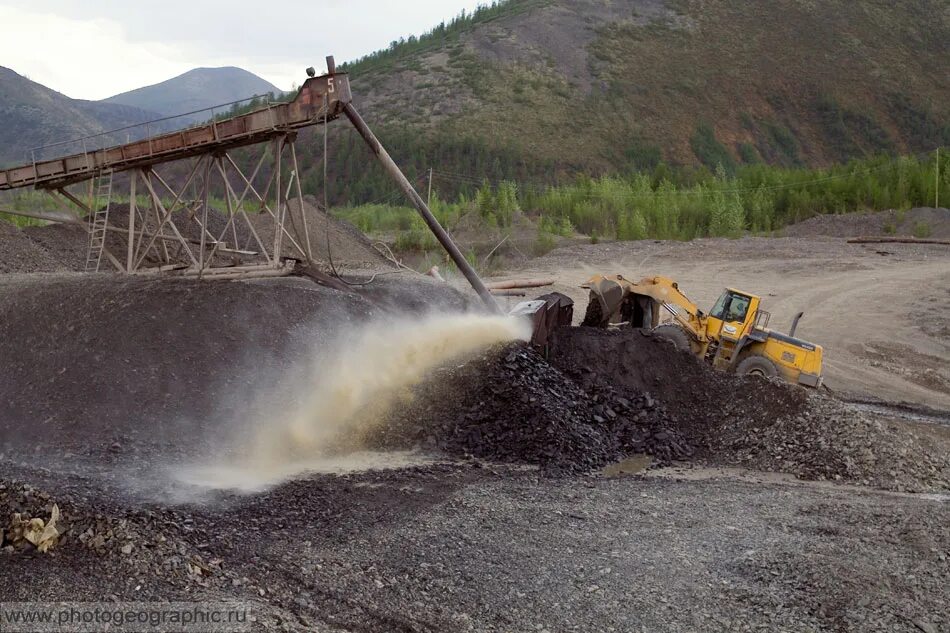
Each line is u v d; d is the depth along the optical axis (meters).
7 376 15.65
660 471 15.16
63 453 12.98
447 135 145.62
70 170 19.59
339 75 17.30
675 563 10.56
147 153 18.77
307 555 9.65
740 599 9.78
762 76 191.50
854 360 28.97
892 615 9.55
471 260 45.81
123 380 15.04
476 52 188.50
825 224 63.16
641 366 17.86
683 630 9.09
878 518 12.52
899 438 16.19
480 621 8.84
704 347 20.91
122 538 8.77
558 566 10.23
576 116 167.50
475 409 15.81
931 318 33.84
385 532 10.66
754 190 73.81
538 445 15.02
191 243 22.52
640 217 62.06
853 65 194.88
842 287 39.47
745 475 15.26
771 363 20.41
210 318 16.73
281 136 18.06
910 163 73.75
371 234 62.66
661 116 174.12
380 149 18.00
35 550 8.59
